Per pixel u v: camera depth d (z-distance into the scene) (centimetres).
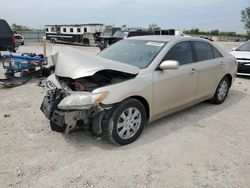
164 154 362
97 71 341
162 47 439
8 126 438
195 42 505
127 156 353
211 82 537
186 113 526
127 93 363
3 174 307
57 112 355
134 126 390
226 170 330
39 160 338
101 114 352
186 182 304
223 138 418
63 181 298
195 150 376
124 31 2098
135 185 295
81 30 3512
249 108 577
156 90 405
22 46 2862
